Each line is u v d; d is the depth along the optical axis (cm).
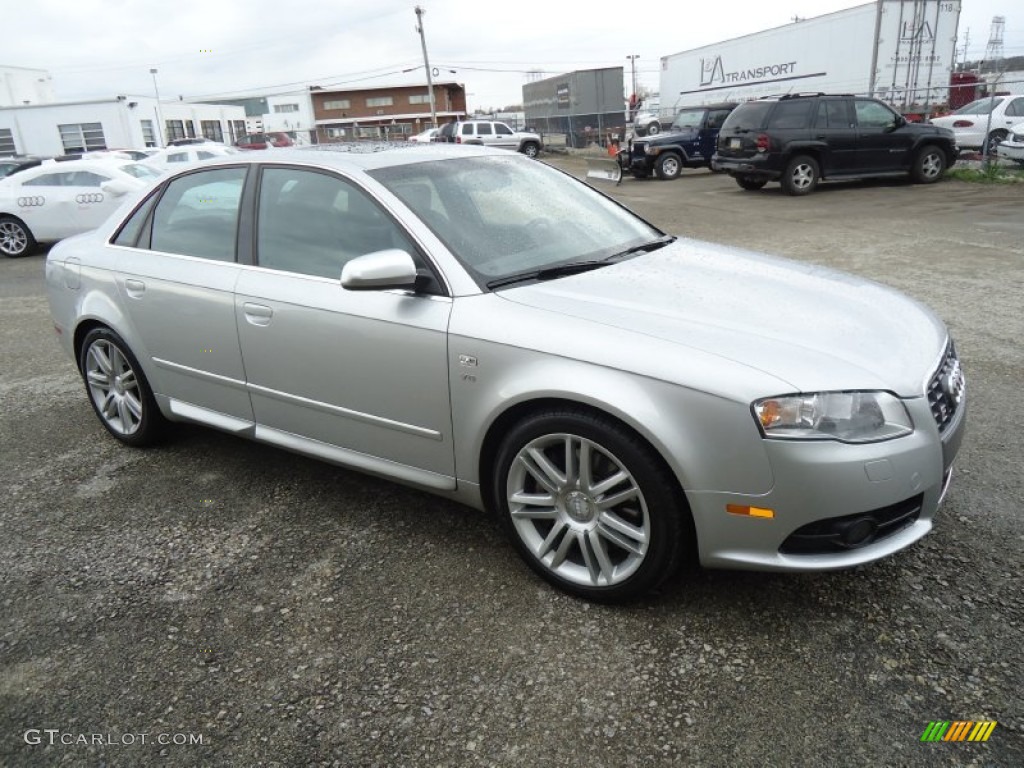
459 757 205
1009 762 194
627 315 254
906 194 1388
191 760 208
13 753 213
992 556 277
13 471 390
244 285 327
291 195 327
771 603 258
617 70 3369
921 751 198
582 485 254
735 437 223
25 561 307
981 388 436
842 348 239
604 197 388
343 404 306
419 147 365
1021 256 795
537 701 222
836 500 221
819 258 829
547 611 262
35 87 4956
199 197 360
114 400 407
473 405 268
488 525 319
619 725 212
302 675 237
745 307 264
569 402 249
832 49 2020
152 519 336
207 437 425
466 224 302
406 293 282
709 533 234
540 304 263
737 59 2373
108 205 1152
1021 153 1580
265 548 309
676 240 363
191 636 257
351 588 280
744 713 214
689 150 1973
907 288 674
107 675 241
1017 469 339
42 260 1143
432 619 261
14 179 1173
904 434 228
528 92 4347
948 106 1984
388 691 229
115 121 3450
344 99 7000
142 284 366
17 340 657
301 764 205
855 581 267
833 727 207
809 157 1435
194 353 353
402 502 342
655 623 252
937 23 1900
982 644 234
